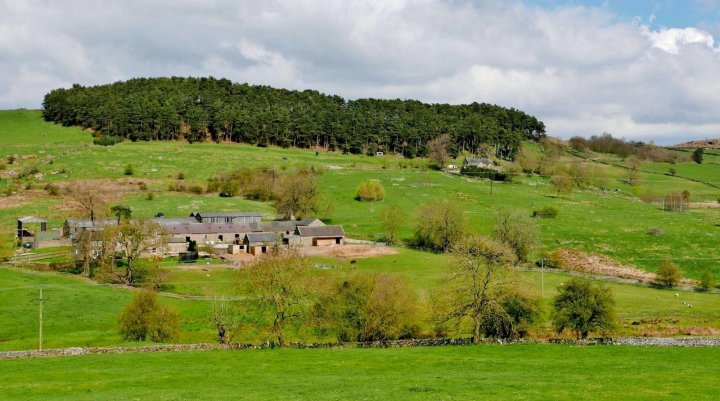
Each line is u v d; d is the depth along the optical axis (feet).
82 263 482.28
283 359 240.73
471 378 198.59
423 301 318.86
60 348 274.98
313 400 167.63
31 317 338.54
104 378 207.82
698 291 440.04
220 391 183.32
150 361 239.30
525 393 172.86
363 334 302.86
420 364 227.81
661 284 456.45
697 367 216.74
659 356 239.91
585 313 301.02
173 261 508.94
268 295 289.74
